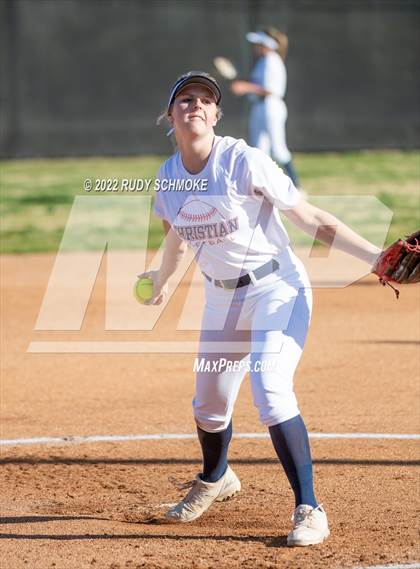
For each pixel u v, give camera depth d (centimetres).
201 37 8631
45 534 1661
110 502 1842
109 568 1493
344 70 8788
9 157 8531
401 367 2748
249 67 8538
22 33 8481
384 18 8750
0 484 1945
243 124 8512
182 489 1750
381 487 1875
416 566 1470
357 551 1538
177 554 1547
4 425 2334
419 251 1523
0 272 4253
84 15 8562
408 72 8794
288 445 1556
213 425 1686
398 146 8806
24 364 2862
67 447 2175
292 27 8712
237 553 1545
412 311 3462
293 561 1499
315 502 1586
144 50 8638
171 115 1555
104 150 8650
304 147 8775
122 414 2402
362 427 2256
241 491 1878
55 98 8581
